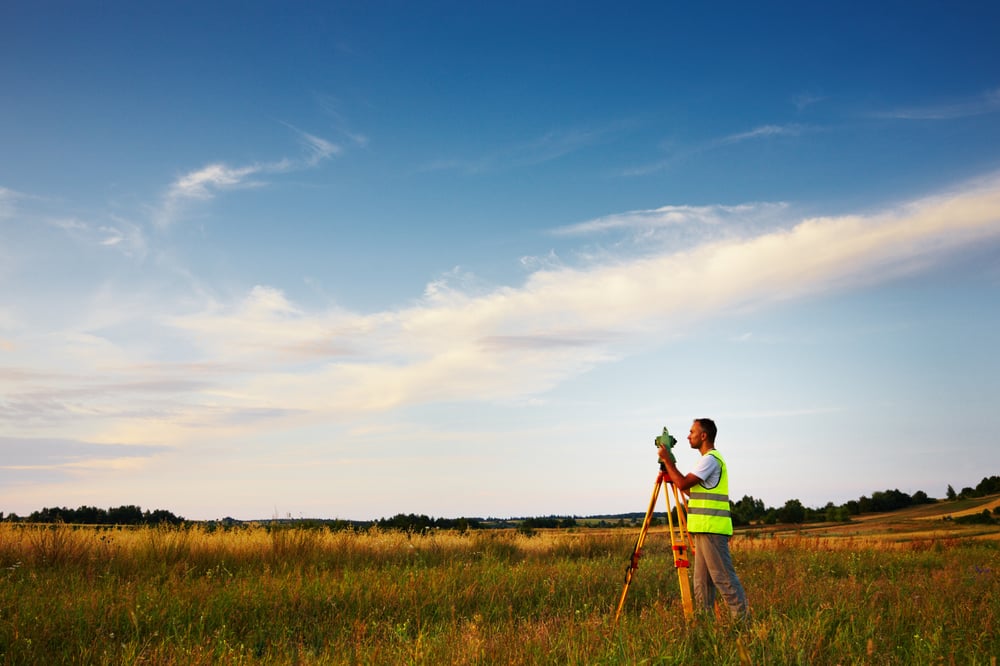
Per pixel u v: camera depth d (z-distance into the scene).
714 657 5.17
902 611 6.87
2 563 10.11
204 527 13.43
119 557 11.16
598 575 10.38
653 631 5.80
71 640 6.06
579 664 5.00
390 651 5.61
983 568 10.73
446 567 11.37
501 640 5.62
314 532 13.95
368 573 10.06
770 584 9.43
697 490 7.08
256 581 9.29
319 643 6.48
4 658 5.61
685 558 6.98
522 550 16.52
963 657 5.30
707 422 7.48
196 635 6.51
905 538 23.36
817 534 21.33
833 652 5.18
